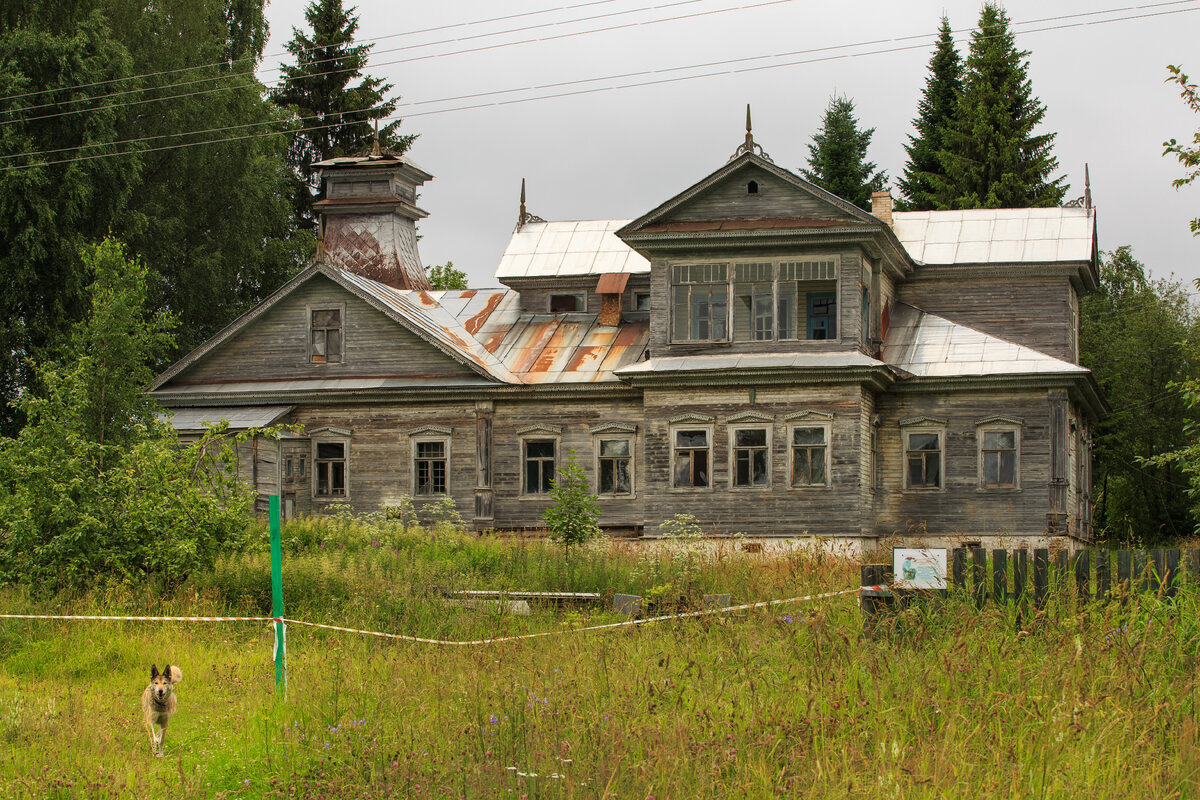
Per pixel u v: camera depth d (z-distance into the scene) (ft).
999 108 184.14
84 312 134.00
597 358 121.60
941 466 112.98
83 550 72.38
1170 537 164.35
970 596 46.65
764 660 46.24
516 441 120.88
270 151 170.09
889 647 45.06
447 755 35.91
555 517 89.97
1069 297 123.95
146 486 74.64
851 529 107.24
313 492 124.57
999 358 113.70
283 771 37.19
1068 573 46.24
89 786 35.91
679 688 41.09
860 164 211.20
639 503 117.39
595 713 38.40
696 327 114.01
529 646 52.39
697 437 111.86
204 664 55.62
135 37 152.76
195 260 153.28
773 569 75.05
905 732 35.37
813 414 108.88
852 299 109.70
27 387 132.46
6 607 65.57
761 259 111.86
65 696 48.78
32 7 140.67
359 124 199.72
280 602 48.37
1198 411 164.45
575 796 31.53
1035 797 30.89
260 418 121.80
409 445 122.62
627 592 72.43
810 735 35.40
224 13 173.68
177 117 152.25
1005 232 127.95
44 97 134.51
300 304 126.82
